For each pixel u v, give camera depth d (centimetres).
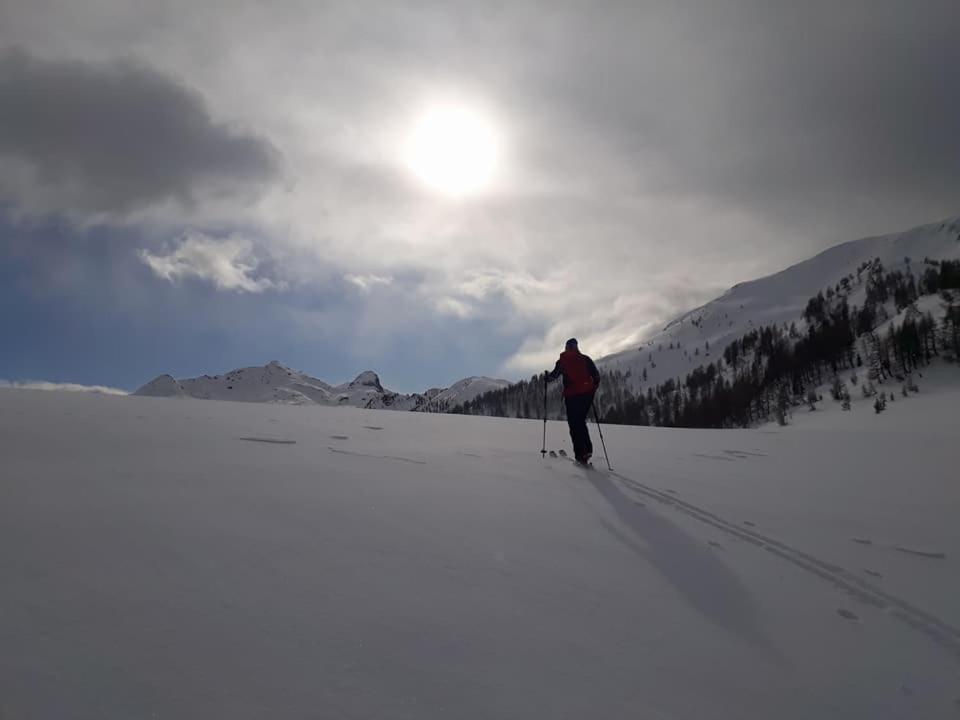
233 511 329
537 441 923
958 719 183
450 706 160
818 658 219
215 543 272
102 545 256
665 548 342
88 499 330
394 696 162
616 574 289
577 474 580
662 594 268
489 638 204
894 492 566
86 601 201
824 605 273
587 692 175
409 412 1808
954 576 324
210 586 223
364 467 511
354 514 345
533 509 405
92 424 689
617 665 196
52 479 372
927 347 11050
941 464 784
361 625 203
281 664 172
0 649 164
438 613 220
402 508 370
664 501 475
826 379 12731
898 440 1209
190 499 347
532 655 195
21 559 232
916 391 9631
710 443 1084
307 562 258
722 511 451
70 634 177
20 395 1144
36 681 151
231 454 528
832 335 14600
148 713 143
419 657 185
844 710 183
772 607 266
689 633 229
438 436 884
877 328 14175
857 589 298
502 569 277
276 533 295
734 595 276
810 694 191
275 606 211
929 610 274
